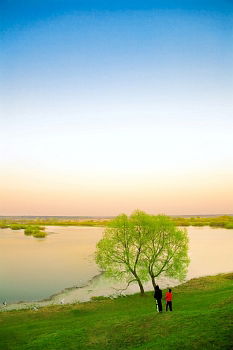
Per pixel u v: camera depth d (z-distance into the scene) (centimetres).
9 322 3134
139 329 2247
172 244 4341
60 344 2184
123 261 4281
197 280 5025
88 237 11588
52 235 12419
